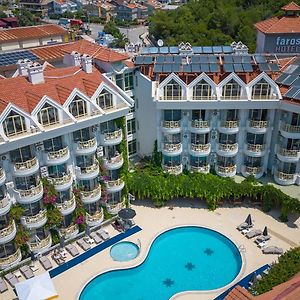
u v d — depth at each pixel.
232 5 142.50
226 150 46.91
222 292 34.84
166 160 49.47
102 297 35.28
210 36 122.19
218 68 45.66
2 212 34.75
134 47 58.38
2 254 37.56
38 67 38.44
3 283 36.16
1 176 34.09
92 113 38.97
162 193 46.31
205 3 148.00
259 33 56.00
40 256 38.94
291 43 52.56
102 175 42.41
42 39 85.06
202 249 41.00
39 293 31.86
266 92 44.28
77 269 38.03
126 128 47.38
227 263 38.94
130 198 47.28
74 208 40.06
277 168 47.28
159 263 39.09
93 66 46.44
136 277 37.41
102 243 41.53
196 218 45.38
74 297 34.78
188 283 36.41
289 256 32.28
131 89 48.97
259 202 47.25
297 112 41.72
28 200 36.00
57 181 38.16
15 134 34.22
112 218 44.56
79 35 141.62
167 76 45.53
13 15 196.62
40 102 35.25
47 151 37.12
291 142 45.25
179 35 130.25
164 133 47.88
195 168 48.50
